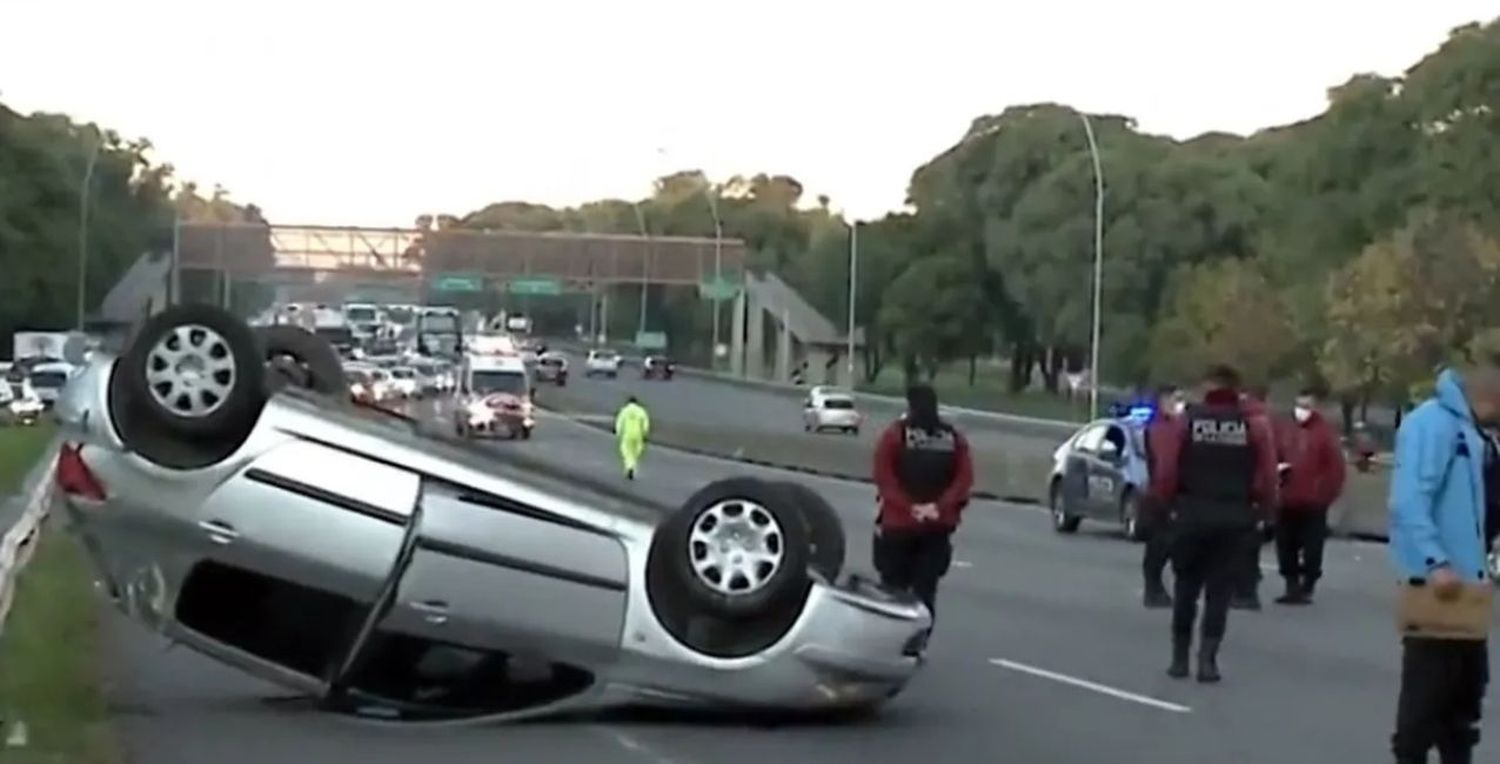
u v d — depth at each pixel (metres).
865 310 124.88
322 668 13.84
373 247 120.62
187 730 13.63
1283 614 22.92
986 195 106.69
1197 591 17.20
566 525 13.41
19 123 112.31
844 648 13.58
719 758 12.91
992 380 135.75
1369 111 81.06
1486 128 75.31
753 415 95.12
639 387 125.12
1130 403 58.91
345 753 12.84
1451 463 10.27
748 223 170.25
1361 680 17.33
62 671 15.50
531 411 74.75
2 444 49.78
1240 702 15.95
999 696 16.11
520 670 14.25
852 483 51.53
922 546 17.08
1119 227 96.00
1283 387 70.56
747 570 13.44
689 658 13.45
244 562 13.18
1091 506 34.69
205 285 122.62
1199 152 103.56
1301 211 83.56
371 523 13.18
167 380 13.16
